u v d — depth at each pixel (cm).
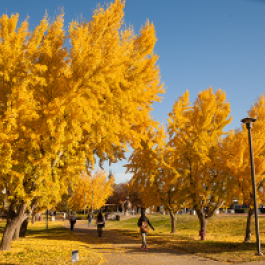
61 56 971
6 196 1023
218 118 1775
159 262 888
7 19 988
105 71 952
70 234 1914
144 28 1245
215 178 1623
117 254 1062
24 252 991
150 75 1181
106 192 5091
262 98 1645
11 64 914
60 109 859
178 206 1984
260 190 1484
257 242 993
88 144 1066
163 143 1947
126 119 1068
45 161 898
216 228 2289
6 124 858
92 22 1071
